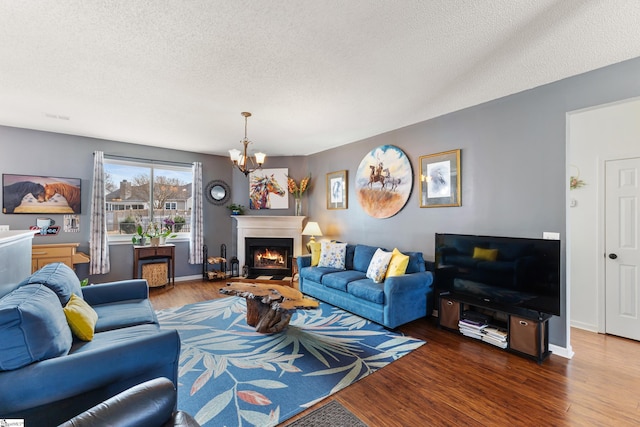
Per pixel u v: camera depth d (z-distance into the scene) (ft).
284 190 20.04
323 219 18.49
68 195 14.83
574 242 11.33
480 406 6.35
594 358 8.58
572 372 7.76
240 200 20.29
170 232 17.67
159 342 5.23
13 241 7.28
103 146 15.78
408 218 13.39
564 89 8.80
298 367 7.87
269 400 6.46
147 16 6.03
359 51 7.36
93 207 15.14
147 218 17.37
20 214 13.83
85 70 8.29
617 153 10.43
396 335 10.14
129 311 8.16
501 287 9.46
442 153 11.91
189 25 6.33
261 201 20.22
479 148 10.85
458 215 11.50
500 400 6.56
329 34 6.66
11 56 7.53
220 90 9.60
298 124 13.20
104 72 8.40
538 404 6.43
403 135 13.61
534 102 9.43
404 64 7.98
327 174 17.97
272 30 6.51
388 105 10.94
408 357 8.55
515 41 6.90
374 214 14.93
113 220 16.35
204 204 19.19
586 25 6.29
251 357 8.39
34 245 13.12
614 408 6.30
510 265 9.27
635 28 6.37
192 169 18.78
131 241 16.69
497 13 5.93
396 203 13.83
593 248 10.89
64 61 7.80
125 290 9.43
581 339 10.07
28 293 5.51
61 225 14.71
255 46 7.13
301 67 8.14
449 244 10.92
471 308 10.82
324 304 13.69
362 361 8.24
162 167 17.88
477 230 10.89
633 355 8.79
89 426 3.15
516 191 9.86
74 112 11.62
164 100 10.41
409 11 5.89
